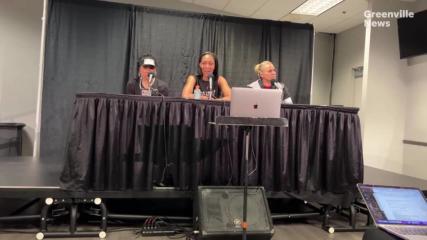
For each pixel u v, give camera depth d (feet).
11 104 16.96
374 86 15.80
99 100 8.36
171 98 8.73
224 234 7.76
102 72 14.39
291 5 18.11
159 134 8.74
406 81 15.96
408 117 15.83
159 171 8.82
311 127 9.48
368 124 15.75
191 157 8.86
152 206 10.82
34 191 8.21
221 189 8.43
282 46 16.01
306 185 9.43
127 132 8.54
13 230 8.63
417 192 6.27
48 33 13.88
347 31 22.30
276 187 9.30
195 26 15.34
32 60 17.15
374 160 15.76
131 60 14.67
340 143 9.52
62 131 13.87
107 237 8.43
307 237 9.01
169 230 8.84
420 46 14.65
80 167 8.23
